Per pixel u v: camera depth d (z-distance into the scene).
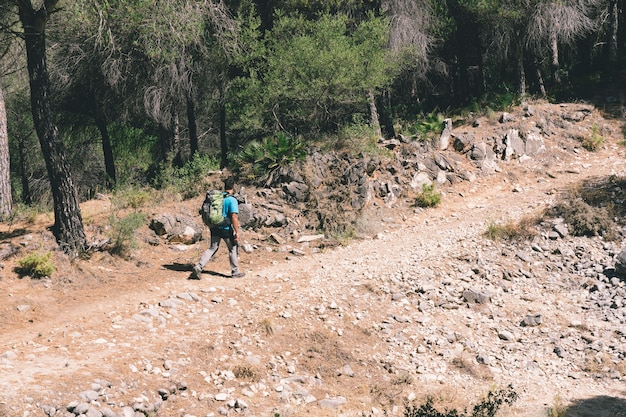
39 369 7.07
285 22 20.33
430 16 23.94
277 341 8.98
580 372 9.38
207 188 15.44
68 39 19.92
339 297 10.69
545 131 19.69
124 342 8.17
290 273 11.79
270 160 15.91
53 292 9.90
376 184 15.92
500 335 10.30
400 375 8.70
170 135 25.08
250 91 20.02
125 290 10.27
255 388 7.77
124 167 26.77
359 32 20.75
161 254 12.33
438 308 10.84
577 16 22.72
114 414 6.55
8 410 6.05
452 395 8.24
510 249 13.55
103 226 12.40
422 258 12.83
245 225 13.84
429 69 26.70
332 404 7.65
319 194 15.27
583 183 16.70
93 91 22.28
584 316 11.19
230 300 10.05
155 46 16.16
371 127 18.64
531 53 24.27
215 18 18.73
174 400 7.17
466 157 18.12
